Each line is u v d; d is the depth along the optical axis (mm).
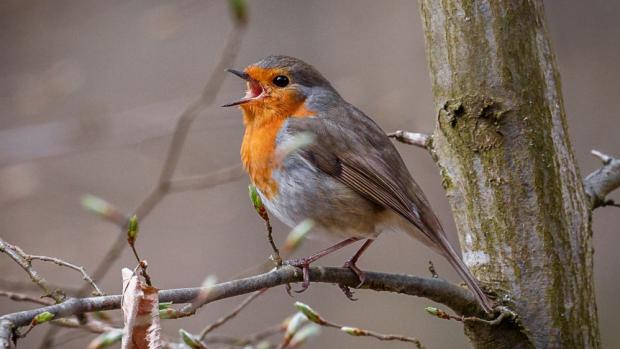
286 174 7680
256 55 15086
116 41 15406
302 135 7168
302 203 7648
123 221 7262
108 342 6062
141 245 13922
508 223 6285
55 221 13234
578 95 14039
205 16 15586
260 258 13844
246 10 8133
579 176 6477
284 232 13977
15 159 12133
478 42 6297
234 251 13906
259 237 13945
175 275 13797
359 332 6031
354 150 7711
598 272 12930
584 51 14266
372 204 7680
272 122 7949
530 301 6230
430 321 12836
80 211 13305
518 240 6262
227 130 13742
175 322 12977
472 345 6387
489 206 6336
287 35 15141
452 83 6402
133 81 15305
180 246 13984
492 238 6332
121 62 15383
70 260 12719
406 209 7504
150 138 12203
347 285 6316
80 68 14227
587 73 14156
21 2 14688
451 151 6484
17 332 4621
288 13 15258
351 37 14805
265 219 5770
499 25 6258
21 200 12695
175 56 15422
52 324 7078
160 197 8438
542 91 6293
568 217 6309
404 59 13859
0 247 5586
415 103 12789
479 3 6297
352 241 7824
